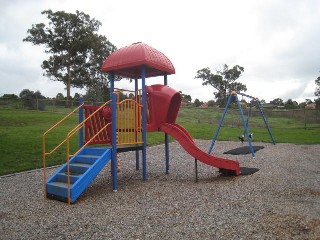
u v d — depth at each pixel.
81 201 5.64
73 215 4.77
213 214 4.52
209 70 80.19
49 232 4.05
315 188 5.96
